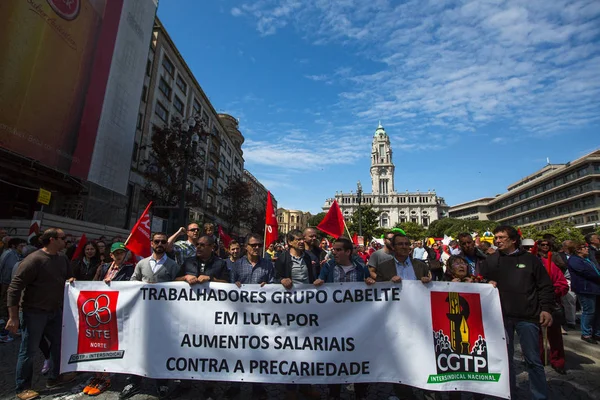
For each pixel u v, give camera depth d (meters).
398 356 3.71
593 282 5.78
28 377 3.87
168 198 21.34
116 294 4.20
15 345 5.86
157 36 25.14
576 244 6.14
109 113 15.43
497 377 3.54
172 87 27.70
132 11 16.94
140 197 22.09
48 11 11.71
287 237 4.38
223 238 11.15
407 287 3.83
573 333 6.59
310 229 5.39
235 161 50.19
